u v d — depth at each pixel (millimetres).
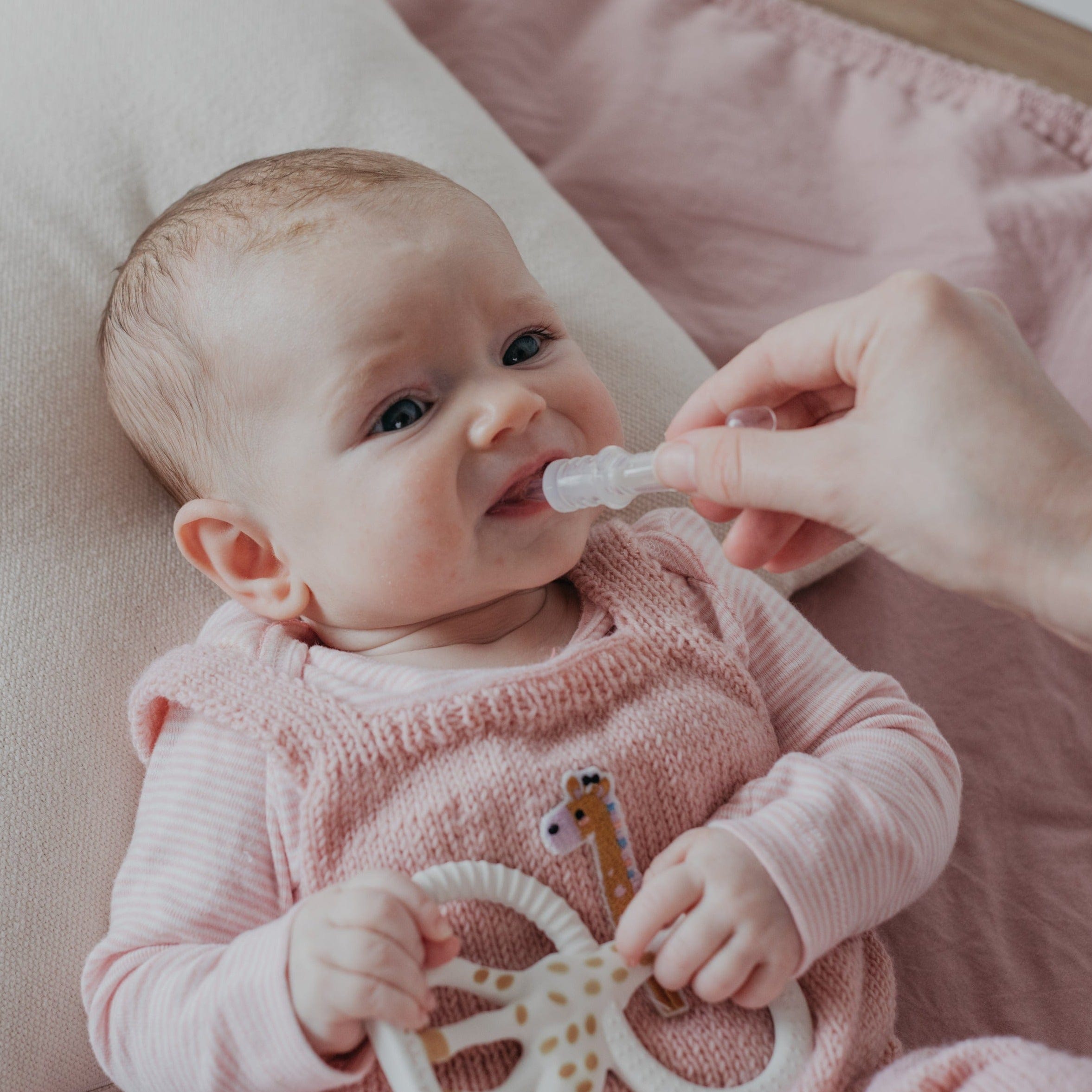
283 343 959
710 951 855
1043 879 1158
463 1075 854
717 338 1572
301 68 1403
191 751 1008
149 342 1044
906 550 807
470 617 1063
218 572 1067
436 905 828
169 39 1385
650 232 1677
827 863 881
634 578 1069
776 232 1658
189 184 1336
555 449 964
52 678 1076
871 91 1747
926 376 781
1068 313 1533
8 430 1154
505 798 923
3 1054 949
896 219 1628
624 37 1823
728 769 986
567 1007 852
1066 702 1270
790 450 806
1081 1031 1059
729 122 1728
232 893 948
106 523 1161
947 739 1261
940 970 1111
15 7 1393
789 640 1107
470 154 1415
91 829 1046
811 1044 902
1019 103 1697
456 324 958
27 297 1225
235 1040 832
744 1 1841
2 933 978
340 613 1044
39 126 1324
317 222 984
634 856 938
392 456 937
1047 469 752
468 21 1817
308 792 938
